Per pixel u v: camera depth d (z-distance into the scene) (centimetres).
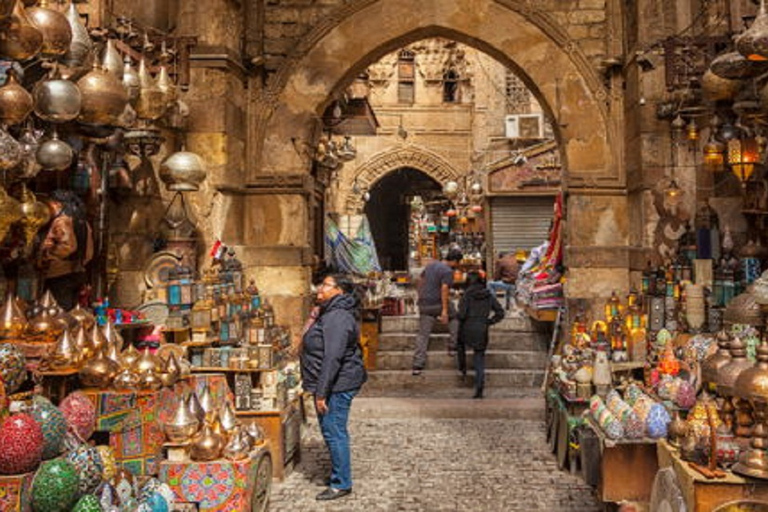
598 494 391
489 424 602
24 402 271
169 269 536
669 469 294
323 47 691
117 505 282
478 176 1661
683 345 477
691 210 610
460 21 684
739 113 459
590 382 455
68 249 390
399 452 518
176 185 518
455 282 1094
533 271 930
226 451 363
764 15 347
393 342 841
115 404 348
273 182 681
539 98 692
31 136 346
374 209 2356
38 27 301
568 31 680
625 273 655
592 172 668
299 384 532
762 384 270
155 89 438
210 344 487
